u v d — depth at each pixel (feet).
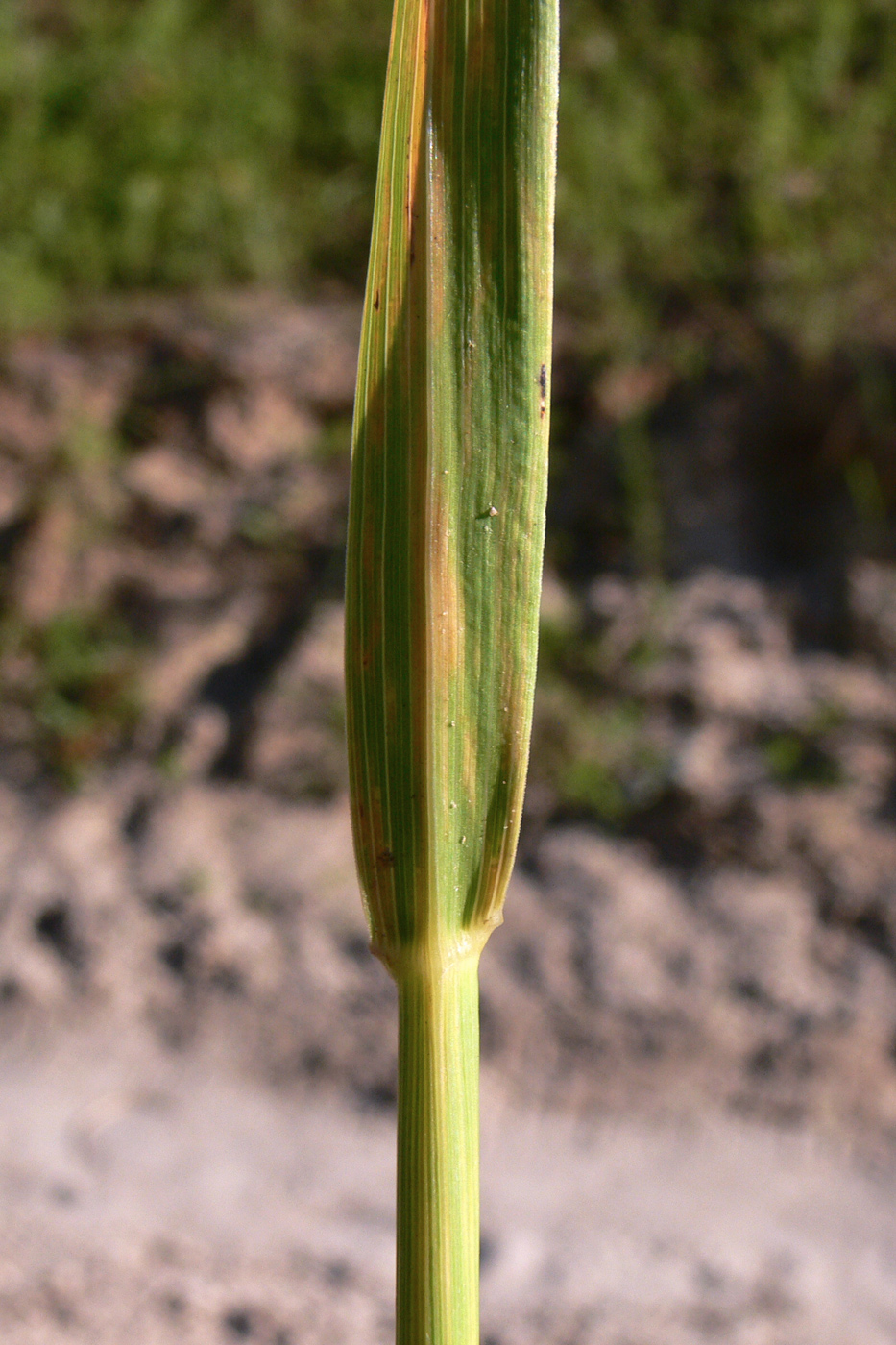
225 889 2.29
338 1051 2.07
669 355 2.71
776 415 2.61
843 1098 1.93
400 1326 0.71
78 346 2.89
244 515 2.69
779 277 2.77
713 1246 1.68
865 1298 1.58
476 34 0.71
